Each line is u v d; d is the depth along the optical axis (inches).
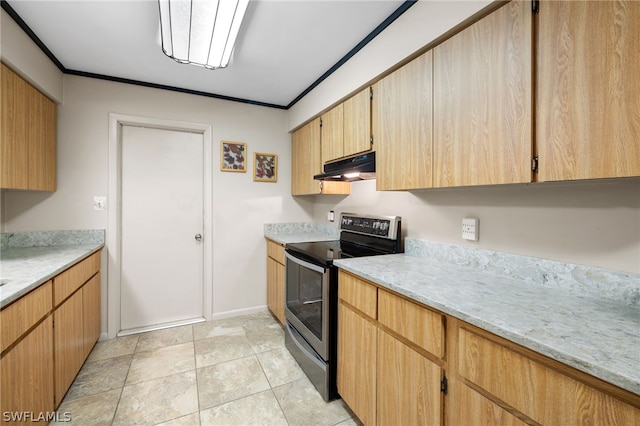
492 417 34.6
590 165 33.7
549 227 48.4
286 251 93.7
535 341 29.4
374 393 54.8
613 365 24.9
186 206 112.5
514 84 41.3
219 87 105.6
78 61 86.0
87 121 94.0
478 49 46.4
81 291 76.2
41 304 54.2
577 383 27.2
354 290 60.8
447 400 40.8
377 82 71.7
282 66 88.8
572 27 35.1
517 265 52.0
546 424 29.4
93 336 88.0
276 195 125.5
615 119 31.6
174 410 65.2
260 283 123.3
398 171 63.4
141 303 106.7
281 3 61.0
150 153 106.6
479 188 59.7
